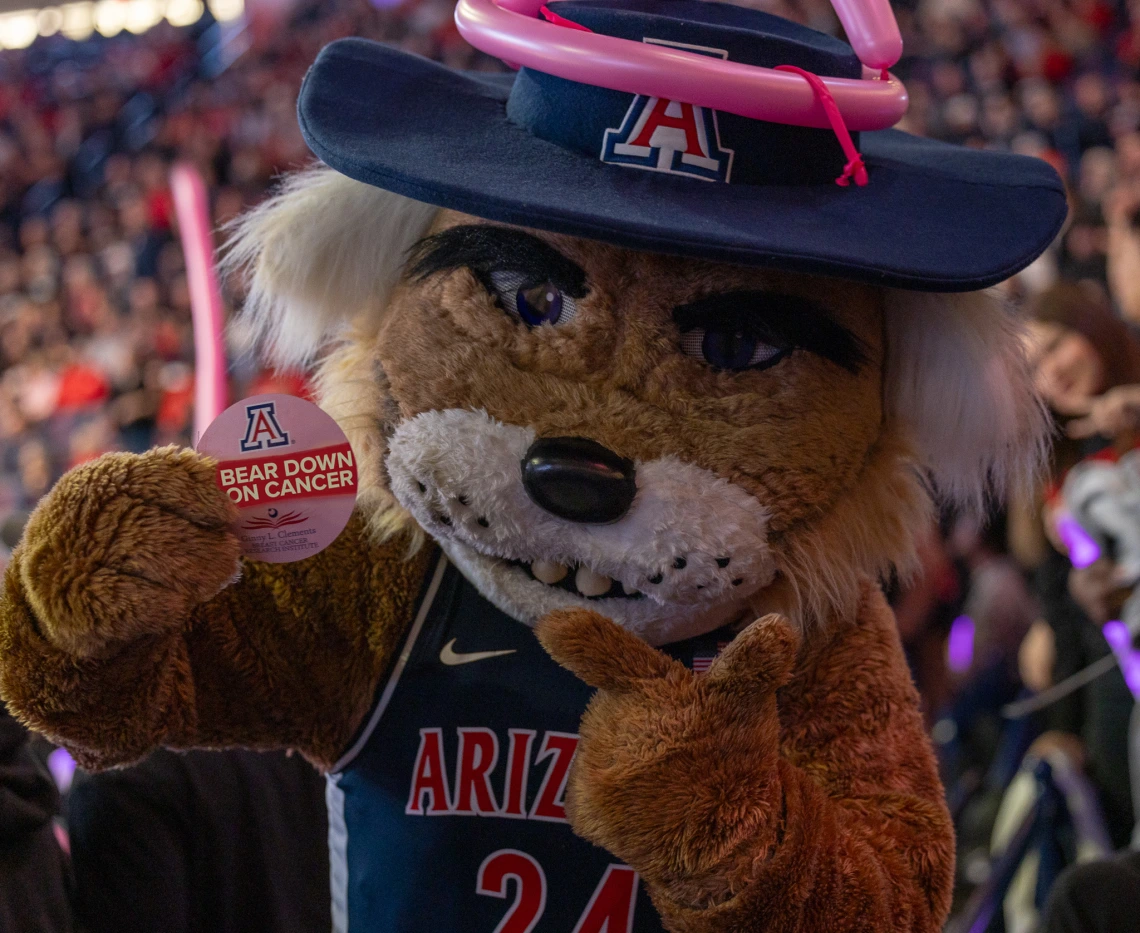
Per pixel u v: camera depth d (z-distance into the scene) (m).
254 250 0.96
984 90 7.25
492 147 0.81
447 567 0.93
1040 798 1.74
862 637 0.88
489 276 0.81
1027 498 0.95
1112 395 1.88
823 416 0.80
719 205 0.76
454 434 0.78
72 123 9.80
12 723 1.00
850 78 0.83
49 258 7.72
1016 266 0.77
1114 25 7.61
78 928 1.17
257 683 0.89
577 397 0.77
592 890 0.88
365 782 0.91
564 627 0.71
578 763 0.71
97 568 0.72
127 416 4.90
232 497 0.78
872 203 0.81
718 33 0.80
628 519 0.77
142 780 1.18
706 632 0.88
